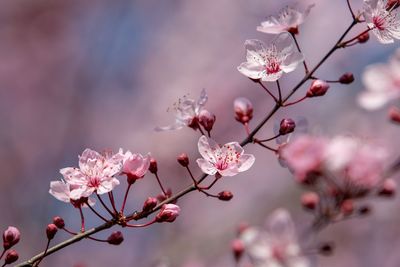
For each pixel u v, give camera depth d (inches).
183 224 477.1
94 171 163.8
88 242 466.9
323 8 507.5
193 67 545.3
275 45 173.5
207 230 460.8
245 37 544.7
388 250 455.8
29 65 581.9
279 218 246.8
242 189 503.5
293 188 477.1
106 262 460.8
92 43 570.9
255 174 508.4
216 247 436.8
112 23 573.9
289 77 509.0
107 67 564.7
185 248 438.0
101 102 551.8
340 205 213.0
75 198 160.2
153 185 496.1
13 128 538.3
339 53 489.7
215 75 537.0
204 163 165.6
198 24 557.9
